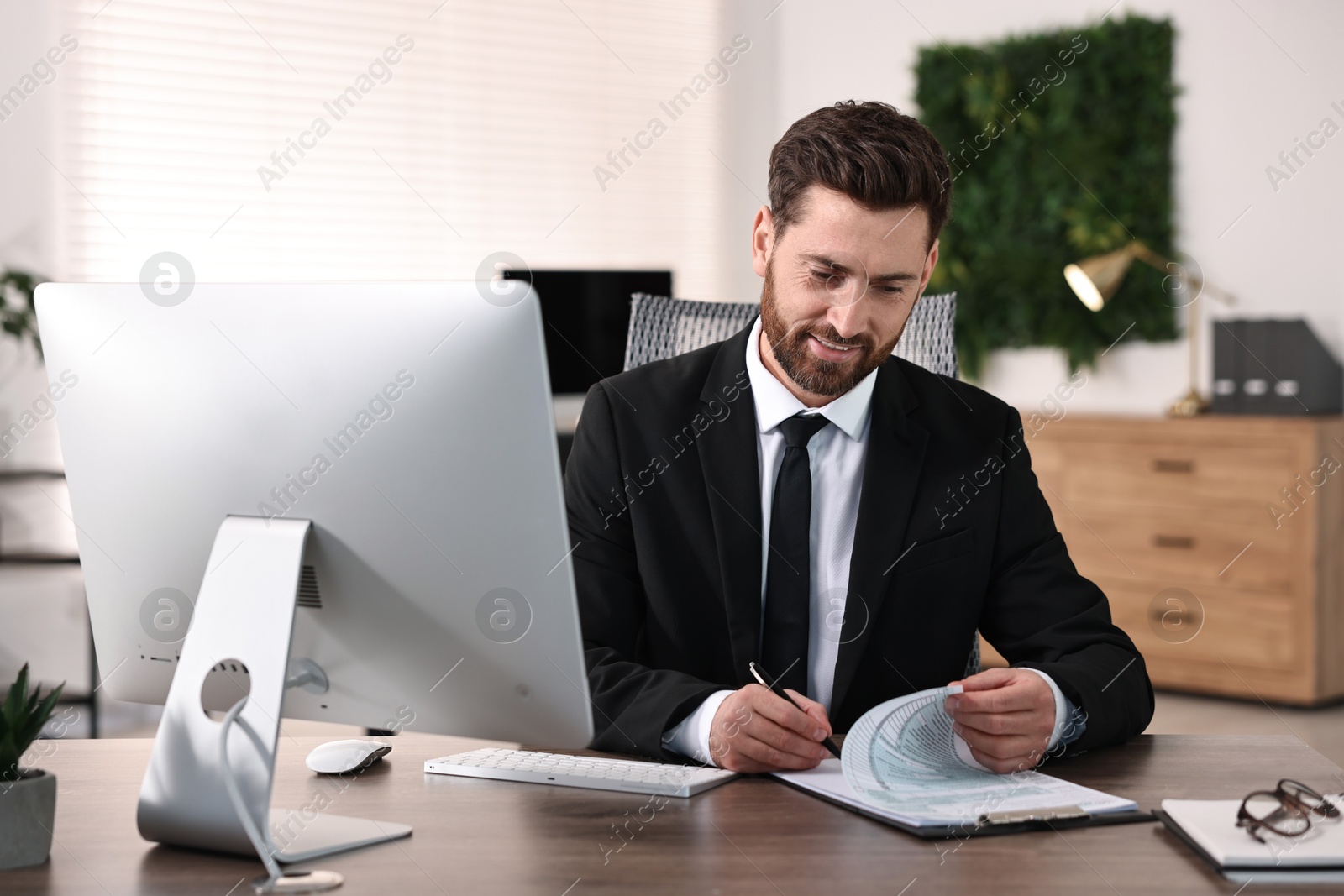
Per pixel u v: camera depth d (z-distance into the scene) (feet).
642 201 16.02
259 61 13.20
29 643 11.76
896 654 4.56
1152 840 2.95
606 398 4.85
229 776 2.81
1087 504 12.76
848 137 4.18
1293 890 2.61
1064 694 3.70
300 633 3.18
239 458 3.08
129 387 3.16
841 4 15.88
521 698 3.06
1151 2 13.39
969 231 14.67
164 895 2.66
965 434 4.76
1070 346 13.93
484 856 2.85
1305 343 11.79
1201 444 11.95
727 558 4.51
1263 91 12.64
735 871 2.73
